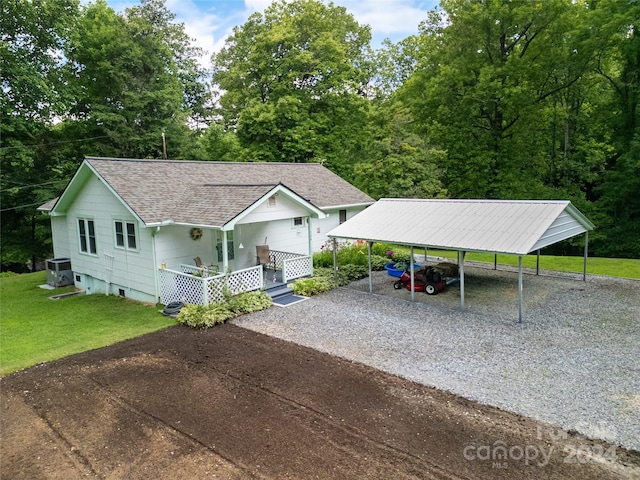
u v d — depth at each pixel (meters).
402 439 6.00
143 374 8.52
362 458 5.59
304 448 5.85
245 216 12.61
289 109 27.86
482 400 7.04
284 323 11.34
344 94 30.50
